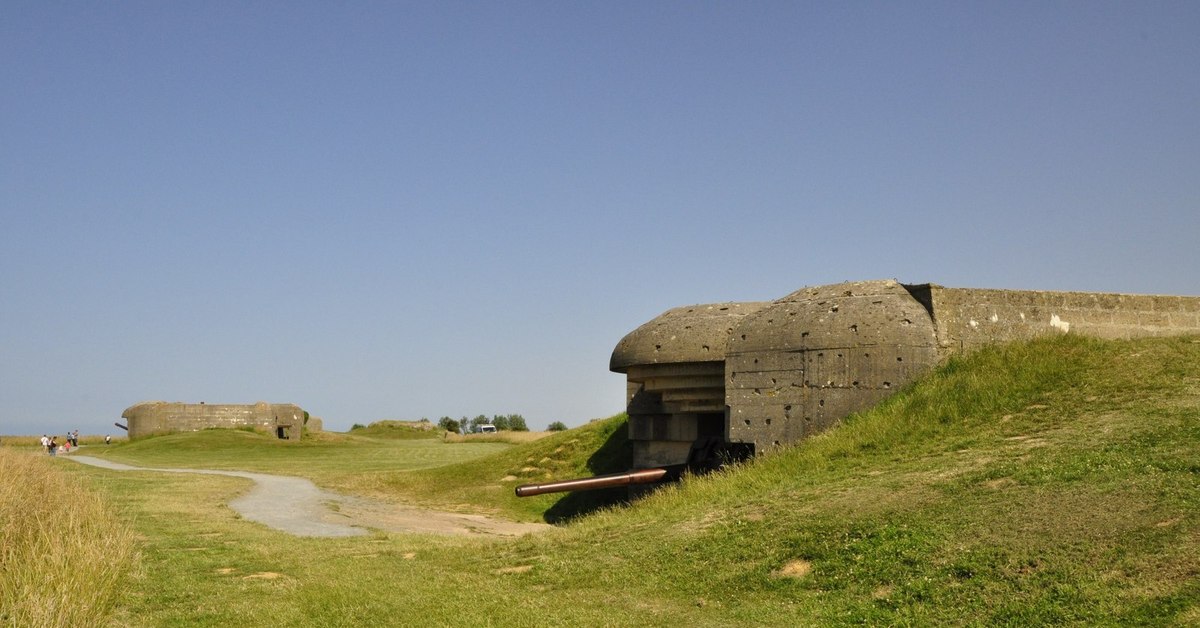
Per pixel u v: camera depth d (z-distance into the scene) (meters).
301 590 11.91
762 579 11.13
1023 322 19.69
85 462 41.94
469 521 24.19
